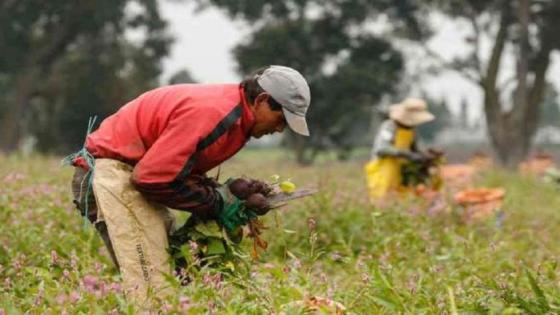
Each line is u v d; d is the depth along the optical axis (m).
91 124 6.92
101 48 58.84
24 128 65.62
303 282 6.68
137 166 6.46
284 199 6.93
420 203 13.34
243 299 6.30
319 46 55.22
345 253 9.91
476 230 12.04
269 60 54.19
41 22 54.06
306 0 54.78
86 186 6.88
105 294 5.95
